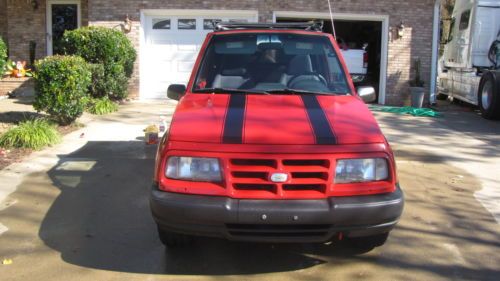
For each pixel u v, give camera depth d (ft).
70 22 52.70
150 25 48.32
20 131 26.66
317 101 15.64
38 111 32.40
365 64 50.85
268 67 17.76
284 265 14.47
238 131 13.23
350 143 13.07
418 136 33.53
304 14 48.06
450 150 29.37
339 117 14.29
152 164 24.34
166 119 36.47
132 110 41.16
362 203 12.62
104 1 47.65
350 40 54.24
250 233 12.71
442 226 17.49
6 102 42.06
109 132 31.45
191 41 48.44
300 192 12.71
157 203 12.75
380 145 13.23
